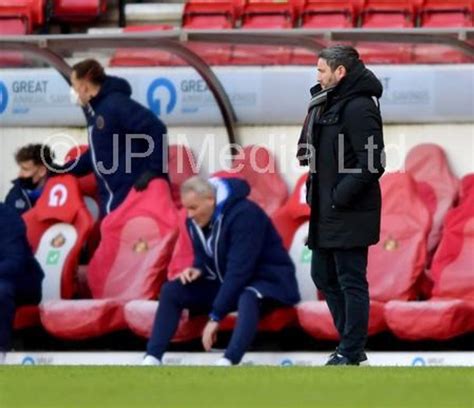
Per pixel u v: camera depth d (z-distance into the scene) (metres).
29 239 50.75
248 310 45.19
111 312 48.25
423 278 47.81
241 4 56.31
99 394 30.20
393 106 51.31
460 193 49.16
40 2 56.72
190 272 45.94
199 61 49.62
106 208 50.19
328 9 55.59
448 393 30.09
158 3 58.16
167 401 29.47
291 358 46.19
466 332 46.47
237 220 45.72
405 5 55.03
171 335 45.97
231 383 31.41
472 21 54.47
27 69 53.44
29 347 50.00
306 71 51.53
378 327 46.62
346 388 30.70
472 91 50.91
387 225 47.94
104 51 50.00
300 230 49.03
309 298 48.38
